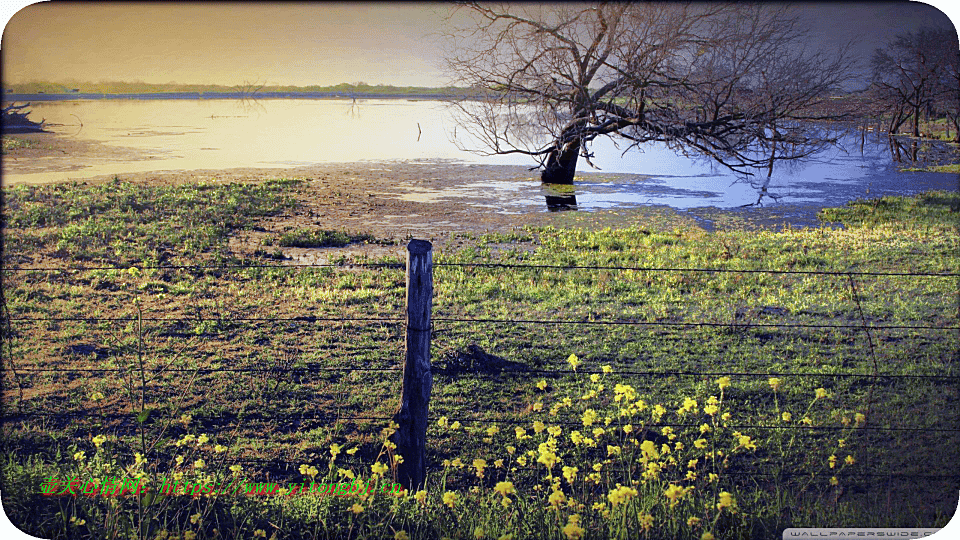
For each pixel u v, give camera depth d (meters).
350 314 8.98
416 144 34.25
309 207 17.91
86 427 5.67
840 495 4.54
